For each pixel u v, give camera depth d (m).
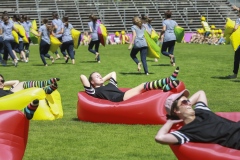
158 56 18.11
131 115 9.24
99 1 49.59
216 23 48.66
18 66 22.14
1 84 9.76
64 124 9.55
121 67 21.09
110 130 8.93
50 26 22.08
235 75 16.55
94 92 9.95
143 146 7.88
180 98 6.31
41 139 8.41
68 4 48.56
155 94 9.23
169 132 6.18
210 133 6.11
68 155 7.46
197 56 26.73
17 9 46.41
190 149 5.86
